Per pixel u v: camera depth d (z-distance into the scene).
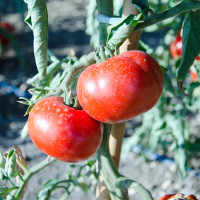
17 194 0.41
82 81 0.33
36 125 0.34
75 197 0.98
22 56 1.49
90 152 0.35
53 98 0.36
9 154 0.40
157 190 1.00
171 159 1.08
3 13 1.97
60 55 1.61
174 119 0.79
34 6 0.34
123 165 1.08
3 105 1.35
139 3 0.36
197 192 0.98
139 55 0.34
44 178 1.04
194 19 0.39
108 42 0.35
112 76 0.32
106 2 0.39
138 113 0.33
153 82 0.33
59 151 0.34
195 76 0.60
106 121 0.34
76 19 1.92
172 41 0.72
